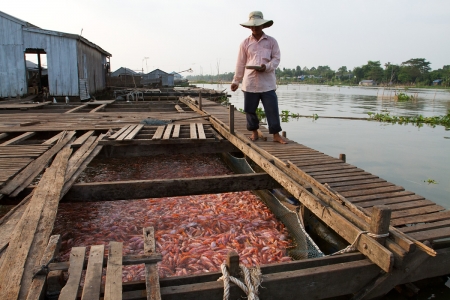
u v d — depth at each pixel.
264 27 5.45
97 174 7.71
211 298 2.45
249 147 5.92
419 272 2.86
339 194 3.72
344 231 3.20
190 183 4.75
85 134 7.15
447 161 9.48
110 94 26.62
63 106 13.05
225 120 8.95
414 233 2.93
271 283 2.55
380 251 2.70
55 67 16.64
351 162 9.27
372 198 3.69
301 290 2.65
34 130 7.38
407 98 36.66
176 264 4.03
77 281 2.21
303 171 4.52
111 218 5.28
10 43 16.03
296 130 14.88
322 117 19.70
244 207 5.75
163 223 5.13
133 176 7.64
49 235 2.96
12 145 6.04
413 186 7.30
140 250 4.34
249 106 6.02
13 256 2.60
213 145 6.97
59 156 5.39
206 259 4.05
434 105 30.25
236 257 2.53
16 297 2.15
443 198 6.59
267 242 4.60
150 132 7.51
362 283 2.81
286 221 5.09
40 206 3.53
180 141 6.62
